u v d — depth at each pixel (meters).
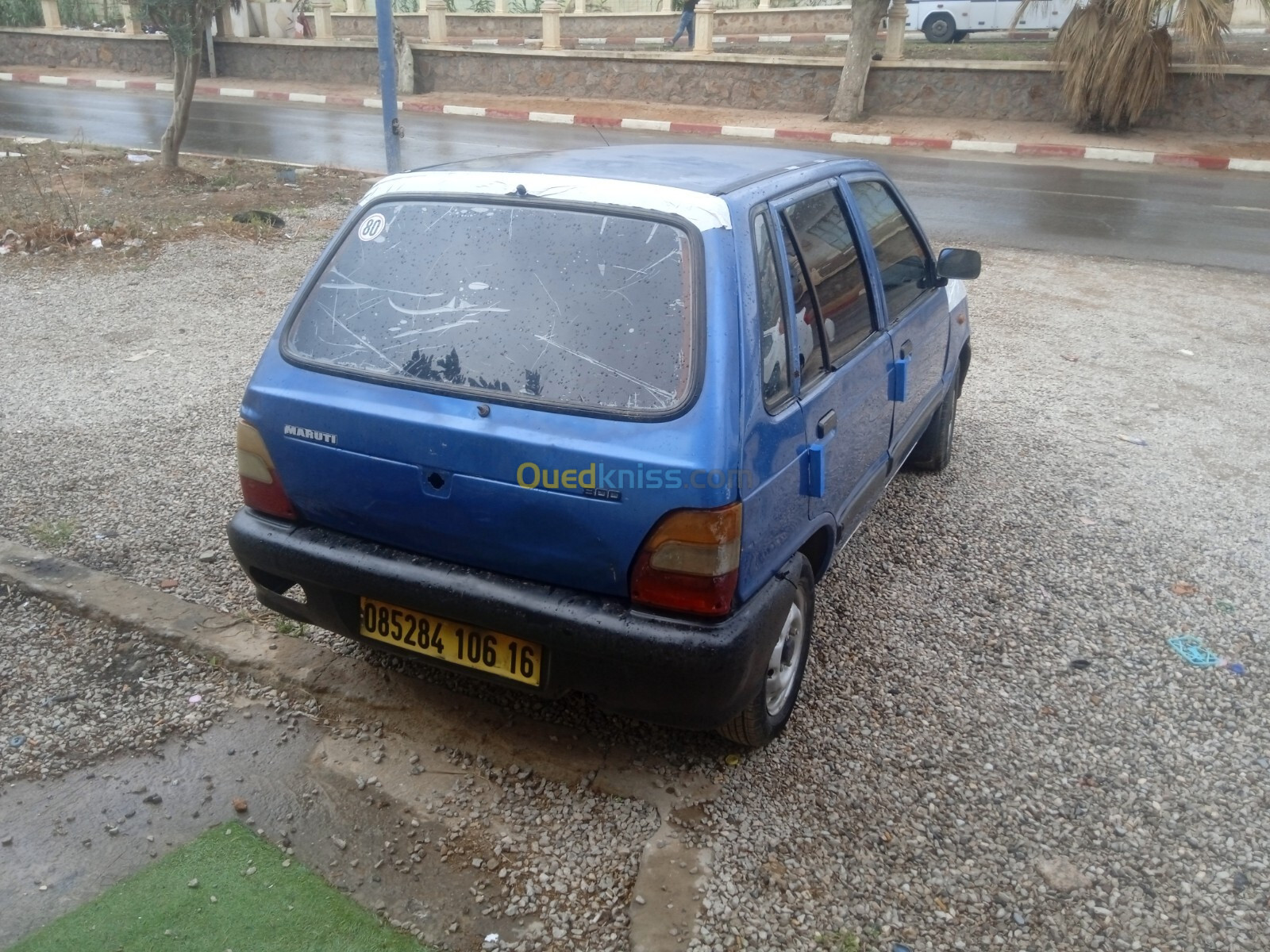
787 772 3.13
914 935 2.58
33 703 3.33
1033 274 9.88
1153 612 4.13
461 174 3.11
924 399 4.54
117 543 4.32
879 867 2.78
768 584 2.85
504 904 2.63
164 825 2.85
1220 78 18.52
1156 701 3.56
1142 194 14.40
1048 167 16.62
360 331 2.95
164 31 12.45
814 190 3.43
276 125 19.72
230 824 2.86
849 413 3.36
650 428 2.53
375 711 3.33
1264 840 2.94
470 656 2.86
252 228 10.09
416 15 32.47
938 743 3.30
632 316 2.68
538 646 2.75
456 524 2.74
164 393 6.07
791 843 2.85
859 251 3.68
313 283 3.10
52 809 2.89
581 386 2.63
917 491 5.21
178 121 12.83
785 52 24.91
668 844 2.81
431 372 2.79
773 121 20.86
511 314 2.79
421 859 2.77
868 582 4.29
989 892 2.72
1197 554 4.62
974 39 26.42
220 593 3.97
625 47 29.17
